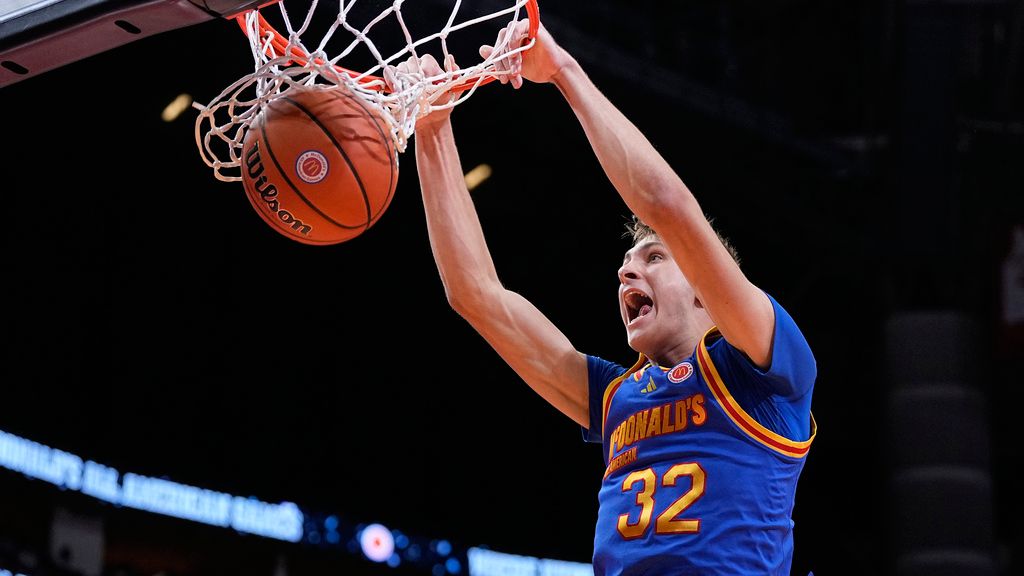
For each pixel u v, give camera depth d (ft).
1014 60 36.96
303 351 37.29
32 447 30.19
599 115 8.57
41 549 29.48
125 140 33.47
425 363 39.32
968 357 36.40
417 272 39.22
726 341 8.37
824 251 37.81
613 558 8.06
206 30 29.78
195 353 35.06
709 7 38.88
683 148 35.70
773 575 7.97
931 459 35.47
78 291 33.22
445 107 9.50
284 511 34.63
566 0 35.58
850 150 37.78
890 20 36.73
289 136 8.17
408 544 36.60
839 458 41.27
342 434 37.09
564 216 38.29
